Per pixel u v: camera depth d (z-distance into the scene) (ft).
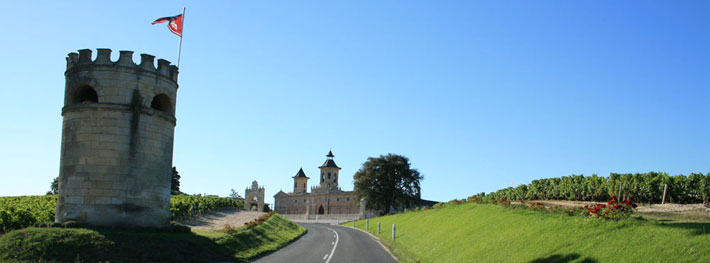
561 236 70.18
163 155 101.04
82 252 78.02
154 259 80.74
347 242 146.20
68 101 97.30
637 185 112.57
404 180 367.66
